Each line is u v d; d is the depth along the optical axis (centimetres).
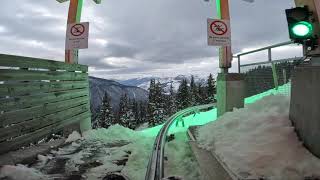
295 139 623
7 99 821
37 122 970
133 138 1232
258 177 548
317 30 627
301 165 543
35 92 961
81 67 1364
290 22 595
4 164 743
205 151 793
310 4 634
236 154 646
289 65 1194
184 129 1412
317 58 595
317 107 550
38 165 806
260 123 716
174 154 938
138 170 795
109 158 891
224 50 1360
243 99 1327
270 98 813
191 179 711
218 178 579
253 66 1573
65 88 1181
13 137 852
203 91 7894
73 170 775
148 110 7725
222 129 836
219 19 1332
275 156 586
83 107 1391
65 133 1269
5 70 812
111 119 7700
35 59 956
